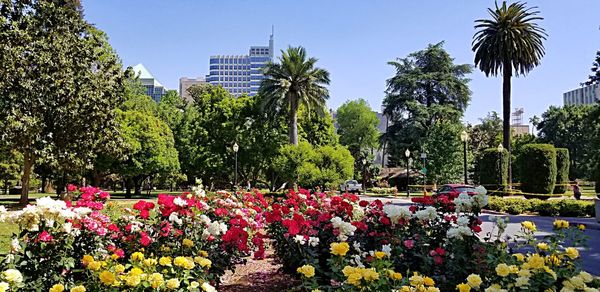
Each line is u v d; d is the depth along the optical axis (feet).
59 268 13.57
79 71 64.69
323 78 122.72
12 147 61.05
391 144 175.01
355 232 18.80
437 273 15.03
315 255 16.66
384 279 11.28
